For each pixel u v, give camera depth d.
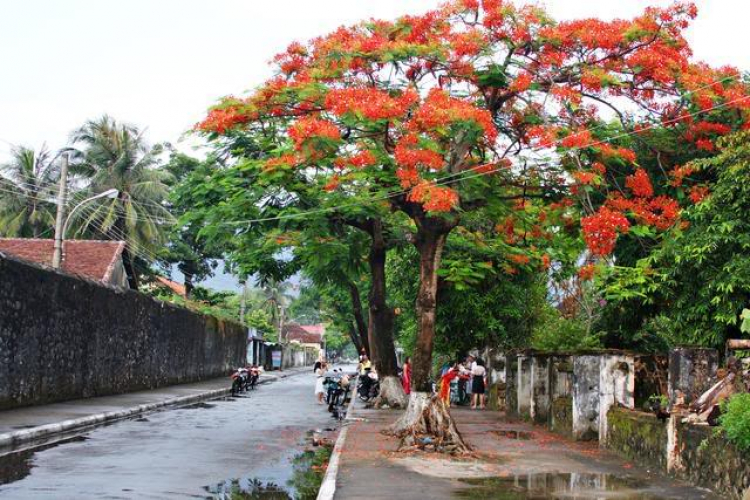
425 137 14.94
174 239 50.00
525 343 28.66
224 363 50.38
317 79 15.67
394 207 16.59
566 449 13.97
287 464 12.98
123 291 28.66
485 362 27.69
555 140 14.88
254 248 23.98
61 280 22.75
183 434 16.98
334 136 14.38
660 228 14.97
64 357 23.17
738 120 15.25
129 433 16.89
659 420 11.44
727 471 9.20
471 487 9.88
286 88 15.34
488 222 22.64
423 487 9.82
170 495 9.71
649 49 15.19
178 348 37.53
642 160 16.48
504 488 9.83
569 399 16.66
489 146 15.84
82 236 41.66
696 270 13.21
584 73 15.05
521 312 28.09
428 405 13.59
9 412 18.98
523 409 20.34
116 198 41.28
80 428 17.70
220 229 18.72
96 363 26.03
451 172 15.52
